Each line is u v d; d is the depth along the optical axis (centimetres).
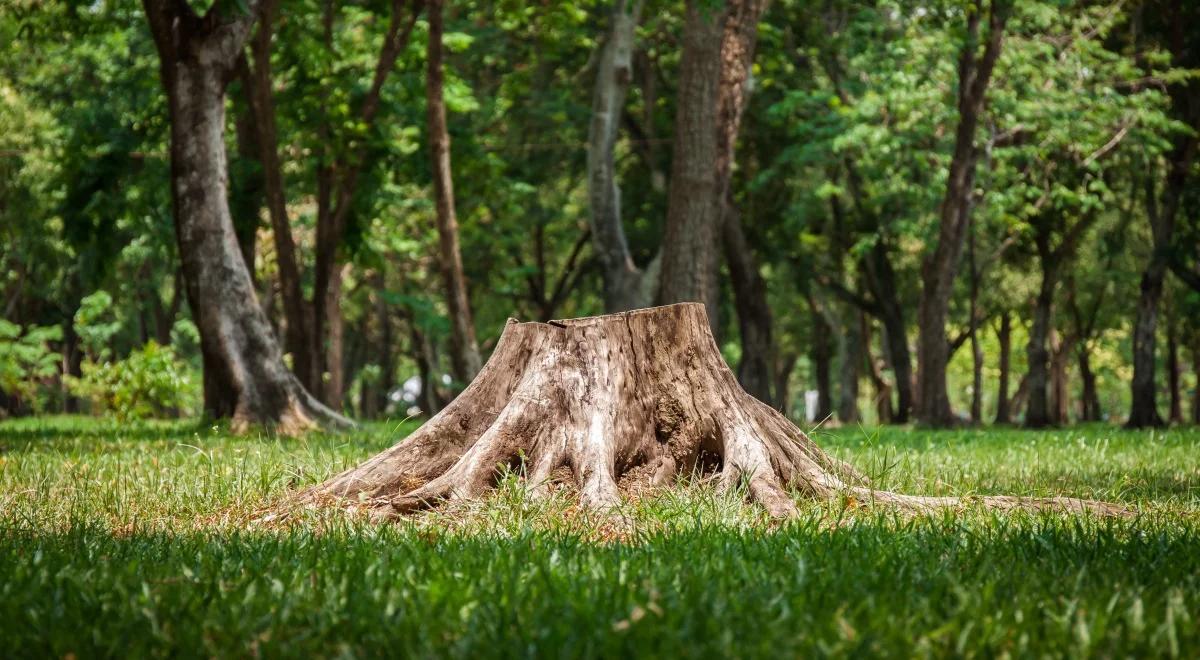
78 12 2272
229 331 1797
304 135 2395
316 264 2473
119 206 2519
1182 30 2955
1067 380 6419
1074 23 2770
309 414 1819
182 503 778
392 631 362
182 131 1800
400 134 2530
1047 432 2267
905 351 3847
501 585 420
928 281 2789
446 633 363
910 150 2894
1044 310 3556
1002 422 4409
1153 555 521
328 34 2369
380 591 416
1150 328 2844
